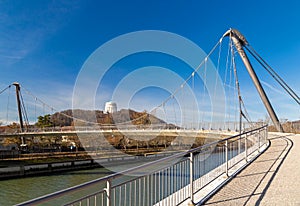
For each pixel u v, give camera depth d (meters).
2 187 25.41
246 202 4.91
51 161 35.81
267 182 6.27
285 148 12.16
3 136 45.00
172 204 4.54
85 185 2.63
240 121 26.47
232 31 31.84
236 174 7.18
